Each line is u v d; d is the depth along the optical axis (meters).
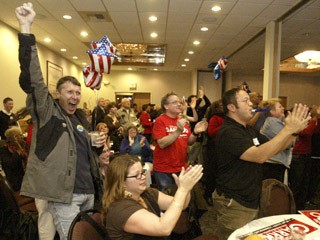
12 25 6.34
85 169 1.89
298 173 3.80
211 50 8.56
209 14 5.35
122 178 1.43
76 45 8.23
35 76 1.65
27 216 2.61
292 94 13.66
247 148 1.77
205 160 4.11
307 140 3.82
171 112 2.77
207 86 12.77
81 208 1.92
